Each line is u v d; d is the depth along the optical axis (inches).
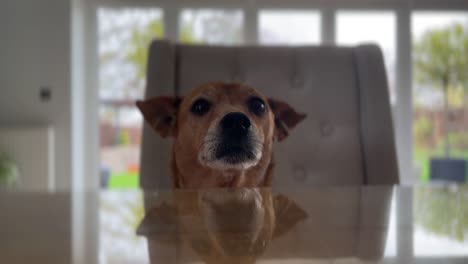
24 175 108.4
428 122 130.3
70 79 113.5
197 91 30.9
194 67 45.2
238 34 127.4
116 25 125.3
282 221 15.2
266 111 30.7
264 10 127.6
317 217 16.3
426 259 10.9
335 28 129.6
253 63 46.4
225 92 30.4
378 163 44.9
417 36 131.7
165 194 23.3
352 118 46.4
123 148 126.0
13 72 113.3
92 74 124.5
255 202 19.6
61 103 113.7
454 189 27.0
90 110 124.7
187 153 29.7
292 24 129.6
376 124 45.6
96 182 125.0
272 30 129.6
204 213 16.8
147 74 43.9
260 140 29.3
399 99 130.3
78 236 13.1
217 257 10.6
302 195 23.0
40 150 108.7
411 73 129.9
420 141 131.7
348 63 47.7
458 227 15.1
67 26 113.0
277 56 47.1
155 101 32.5
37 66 113.2
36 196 24.5
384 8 129.0
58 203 21.3
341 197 22.6
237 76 45.8
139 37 125.7
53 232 13.8
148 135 41.1
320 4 128.0
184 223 14.6
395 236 13.3
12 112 113.6
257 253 10.7
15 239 12.7
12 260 10.4
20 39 113.0
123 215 17.3
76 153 117.8
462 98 131.1
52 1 112.6
